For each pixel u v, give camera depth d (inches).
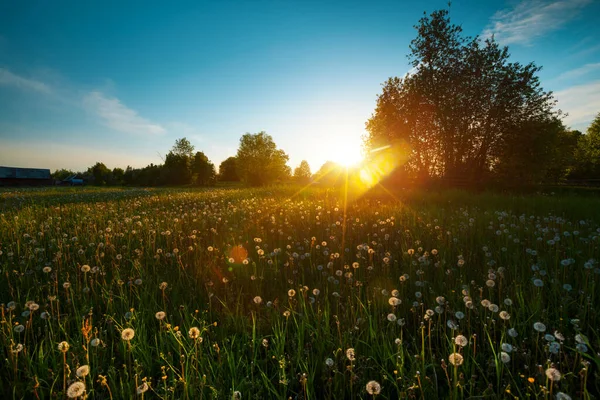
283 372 77.1
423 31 964.0
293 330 105.0
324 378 80.7
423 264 144.1
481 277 140.3
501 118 891.4
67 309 118.8
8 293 129.7
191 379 77.1
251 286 143.1
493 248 177.9
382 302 118.0
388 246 194.9
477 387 74.5
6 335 91.1
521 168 871.1
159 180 2647.6
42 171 3061.0
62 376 82.4
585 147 1750.7
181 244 206.1
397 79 1033.5
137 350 91.5
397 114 1004.6
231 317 111.0
